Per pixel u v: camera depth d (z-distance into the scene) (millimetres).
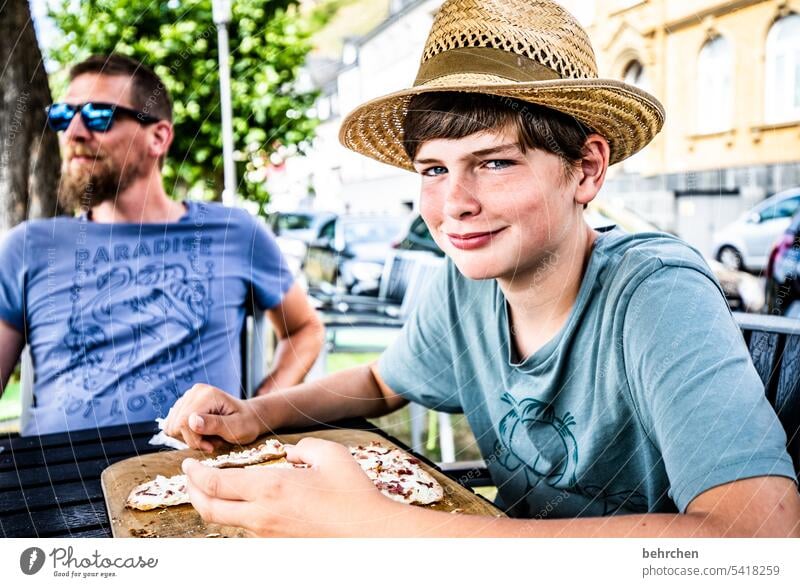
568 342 866
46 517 803
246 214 1613
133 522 775
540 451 901
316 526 639
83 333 1389
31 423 1409
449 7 817
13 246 1399
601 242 899
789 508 590
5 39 2043
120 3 2201
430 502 811
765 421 630
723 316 726
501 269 813
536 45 773
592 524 643
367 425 1120
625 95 799
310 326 1712
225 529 756
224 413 1002
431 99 796
